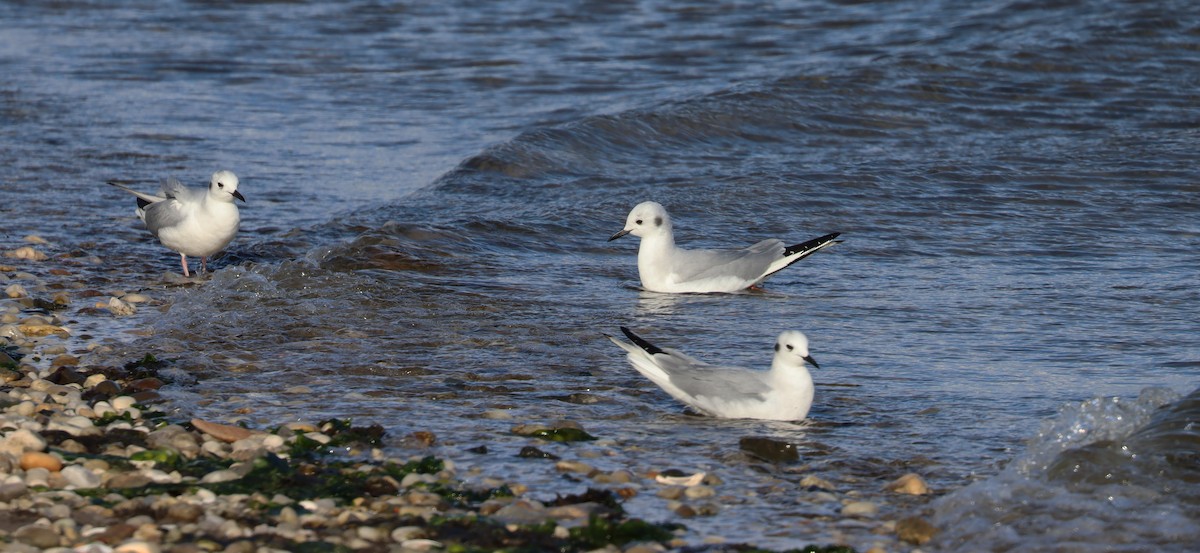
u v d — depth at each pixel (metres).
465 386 12.57
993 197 21.11
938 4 37.28
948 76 28.70
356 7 39.47
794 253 16.72
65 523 8.89
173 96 28.62
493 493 9.82
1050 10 34.56
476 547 8.86
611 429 11.40
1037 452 10.54
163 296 15.73
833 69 28.75
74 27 36.25
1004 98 27.78
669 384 11.85
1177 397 11.46
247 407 11.76
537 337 14.28
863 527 9.36
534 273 17.19
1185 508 9.52
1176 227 19.48
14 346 13.38
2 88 28.69
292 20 37.72
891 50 32.31
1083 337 14.32
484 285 16.47
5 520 8.98
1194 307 15.45
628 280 17.11
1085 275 17.08
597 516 9.30
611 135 24.53
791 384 11.63
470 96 29.08
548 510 9.47
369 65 32.19
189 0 40.22
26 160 22.97
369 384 12.57
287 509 9.31
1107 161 23.06
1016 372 13.10
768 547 9.00
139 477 9.78
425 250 17.80
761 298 16.20
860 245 18.73
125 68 31.28
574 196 21.11
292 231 18.91
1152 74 29.45
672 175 22.53
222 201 16.34
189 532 8.95
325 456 10.55
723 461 10.59
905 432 11.36
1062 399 12.22
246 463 10.12
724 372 11.82
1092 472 10.13
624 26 36.66
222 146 24.52
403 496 9.68
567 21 37.44
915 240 18.97
